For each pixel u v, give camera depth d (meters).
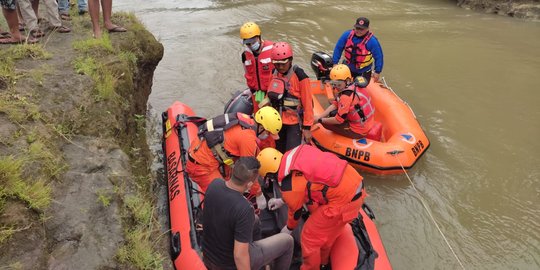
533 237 4.19
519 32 9.66
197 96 6.66
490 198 4.69
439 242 4.15
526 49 8.68
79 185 3.11
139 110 5.35
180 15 10.02
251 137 3.51
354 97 4.82
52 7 5.18
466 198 4.69
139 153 4.70
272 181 4.07
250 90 4.92
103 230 2.86
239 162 2.53
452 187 4.84
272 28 9.50
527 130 5.89
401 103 5.80
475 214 4.48
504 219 4.41
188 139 4.76
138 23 6.00
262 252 2.90
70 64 4.48
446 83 7.20
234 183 2.55
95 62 4.64
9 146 3.07
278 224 3.92
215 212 2.58
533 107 6.49
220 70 7.48
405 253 4.04
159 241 3.20
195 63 7.70
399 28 9.77
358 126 5.02
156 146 5.48
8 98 3.56
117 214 3.00
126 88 4.74
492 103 6.58
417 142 5.13
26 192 2.68
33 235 2.55
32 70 4.18
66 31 5.35
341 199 3.00
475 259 3.96
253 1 11.20
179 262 3.38
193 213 3.77
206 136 3.62
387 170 4.90
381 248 3.55
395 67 7.75
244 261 2.56
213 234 2.65
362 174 5.04
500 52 8.52
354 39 5.66
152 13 10.09
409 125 5.35
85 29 5.54
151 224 3.23
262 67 4.43
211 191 2.62
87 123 3.82
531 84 7.20
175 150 4.72
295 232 3.74
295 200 3.05
